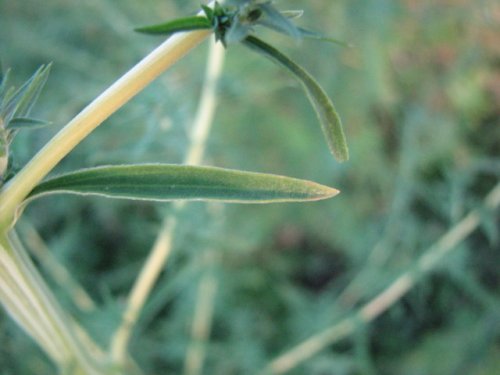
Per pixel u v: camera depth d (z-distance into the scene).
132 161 0.20
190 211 0.18
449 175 0.21
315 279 0.30
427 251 0.21
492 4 0.26
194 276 0.22
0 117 0.07
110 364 0.16
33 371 0.19
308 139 0.28
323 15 0.27
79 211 0.26
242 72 0.26
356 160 0.28
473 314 0.25
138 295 0.19
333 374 0.25
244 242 0.23
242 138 0.28
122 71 0.24
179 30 0.07
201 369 0.24
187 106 0.18
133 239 0.27
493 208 0.20
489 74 0.28
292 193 0.08
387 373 0.26
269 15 0.06
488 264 0.27
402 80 0.29
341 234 0.28
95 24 0.26
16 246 0.09
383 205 0.29
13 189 0.08
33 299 0.10
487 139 0.28
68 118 0.22
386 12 0.27
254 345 0.24
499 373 0.24
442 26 0.28
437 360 0.25
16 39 0.24
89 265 0.26
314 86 0.07
